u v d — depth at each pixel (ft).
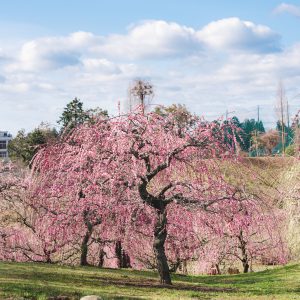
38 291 40.47
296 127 87.15
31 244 87.04
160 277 56.65
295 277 69.87
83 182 64.23
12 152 185.16
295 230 80.89
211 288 56.18
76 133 65.10
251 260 92.48
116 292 45.47
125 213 63.10
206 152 59.26
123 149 56.34
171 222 64.08
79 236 75.82
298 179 80.94
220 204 60.03
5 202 88.28
